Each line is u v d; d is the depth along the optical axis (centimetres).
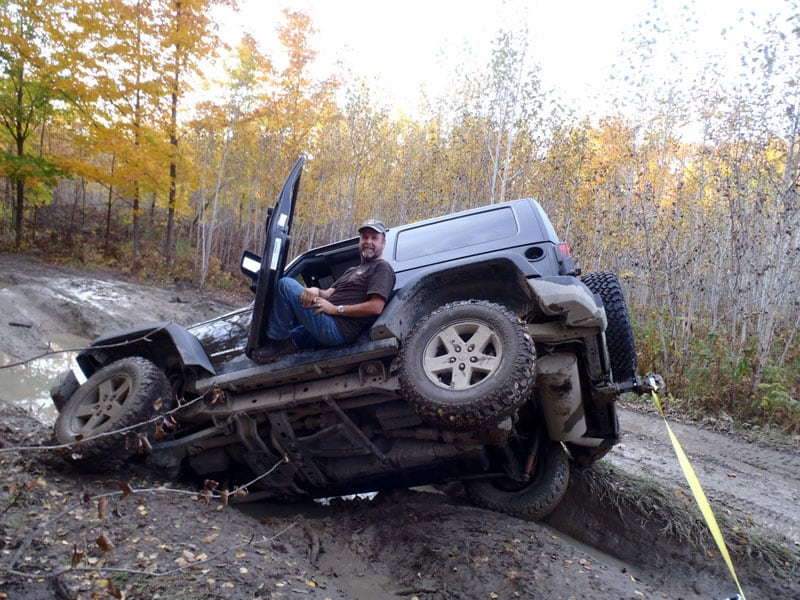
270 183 2155
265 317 410
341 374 401
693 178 1485
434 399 337
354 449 417
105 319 1206
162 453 450
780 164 1182
